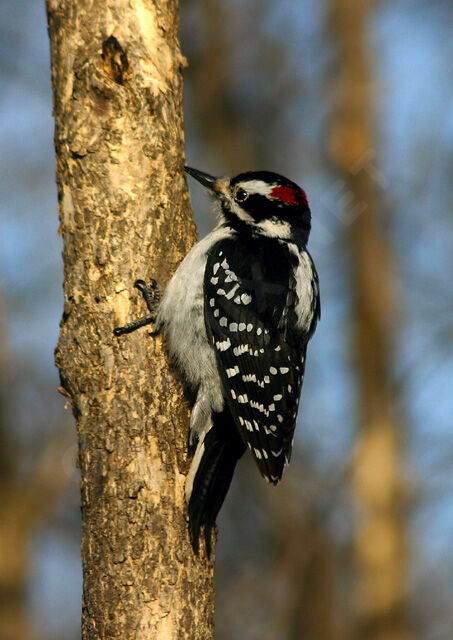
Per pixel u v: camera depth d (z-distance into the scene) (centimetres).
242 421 924
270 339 956
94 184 866
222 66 2141
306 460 1798
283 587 1753
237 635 1717
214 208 1078
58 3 888
